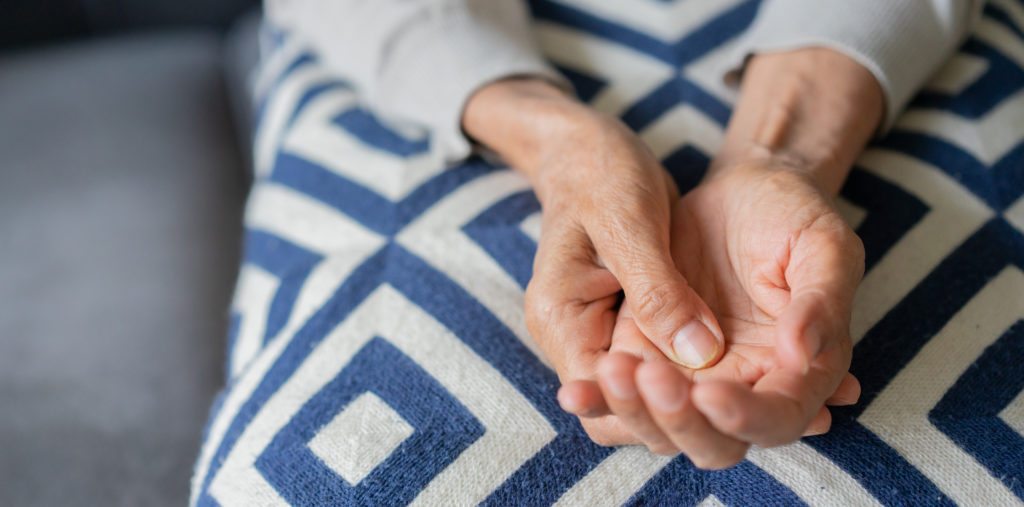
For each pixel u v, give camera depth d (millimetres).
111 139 830
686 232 489
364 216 564
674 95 604
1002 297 488
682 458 461
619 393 401
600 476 460
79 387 604
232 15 1128
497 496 458
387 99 606
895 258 502
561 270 469
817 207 449
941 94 564
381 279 528
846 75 539
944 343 478
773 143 523
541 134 537
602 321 465
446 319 506
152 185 769
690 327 439
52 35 1078
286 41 781
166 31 1113
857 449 453
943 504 441
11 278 660
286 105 687
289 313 536
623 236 462
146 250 692
